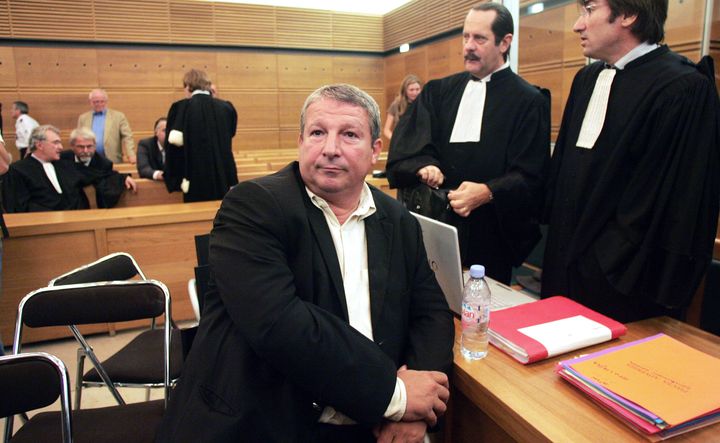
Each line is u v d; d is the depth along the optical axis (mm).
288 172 1173
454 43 7312
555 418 918
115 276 1787
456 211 1676
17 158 7156
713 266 1670
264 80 8570
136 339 1907
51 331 2930
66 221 2785
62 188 3559
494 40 1748
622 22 1385
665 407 883
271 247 1035
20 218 2881
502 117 1807
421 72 8219
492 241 1868
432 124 1938
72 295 1412
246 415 975
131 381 1620
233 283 1003
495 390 1019
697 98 1284
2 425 2061
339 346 989
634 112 1386
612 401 927
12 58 7035
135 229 2939
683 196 1284
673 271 1309
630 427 887
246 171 4680
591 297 1495
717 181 1304
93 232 2855
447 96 1961
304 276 1079
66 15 7164
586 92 1571
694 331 1290
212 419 977
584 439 858
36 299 1397
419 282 1263
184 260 3074
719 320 1664
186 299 3109
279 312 968
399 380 1052
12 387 999
